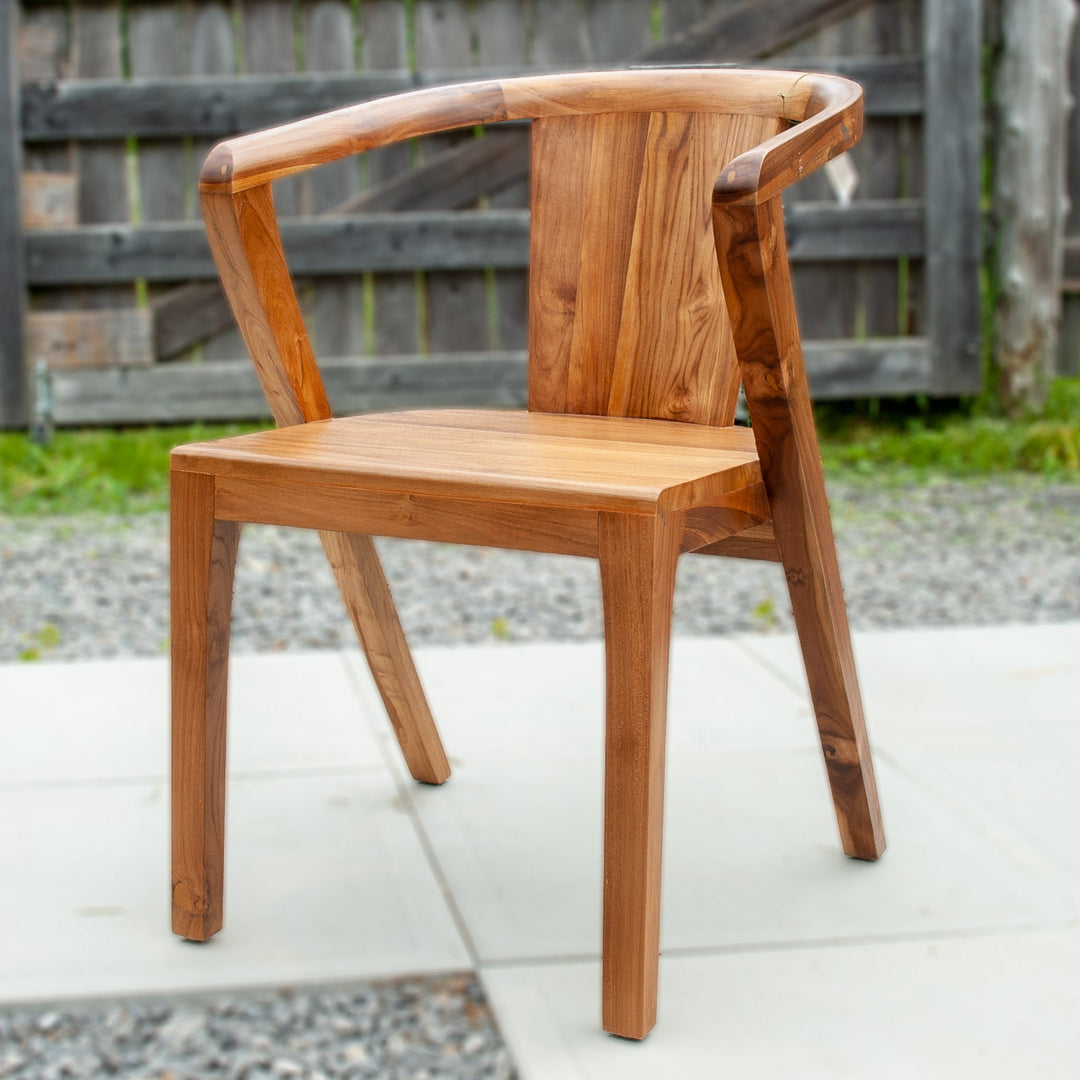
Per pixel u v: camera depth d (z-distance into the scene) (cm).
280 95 415
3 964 122
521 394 434
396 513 109
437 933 127
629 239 144
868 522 358
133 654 252
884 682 198
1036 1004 114
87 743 176
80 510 370
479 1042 113
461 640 262
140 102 412
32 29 411
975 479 404
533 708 190
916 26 434
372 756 172
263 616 280
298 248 419
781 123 137
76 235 416
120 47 417
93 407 426
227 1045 113
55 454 408
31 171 419
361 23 423
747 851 144
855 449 433
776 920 129
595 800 158
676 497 101
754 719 184
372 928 128
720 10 431
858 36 433
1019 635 222
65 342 423
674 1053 108
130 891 136
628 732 103
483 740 177
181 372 426
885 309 446
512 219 423
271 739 178
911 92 430
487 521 106
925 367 441
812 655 130
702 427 137
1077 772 163
